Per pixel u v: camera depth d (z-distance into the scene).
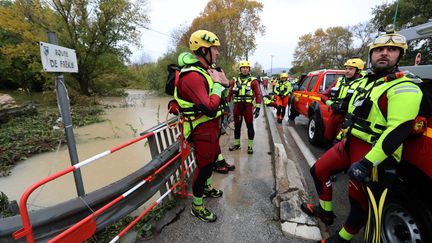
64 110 2.19
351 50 43.16
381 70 1.83
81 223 1.76
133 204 2.28
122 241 2.40
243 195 3.23
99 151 6.68
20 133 8.32
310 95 6.35
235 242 2.36
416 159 1.71
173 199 3.02
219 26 34.38
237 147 5.09
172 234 2.49
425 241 1.66
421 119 1.61
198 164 2.56
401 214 1.87
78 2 17.31
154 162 2.63
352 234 2.11
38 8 16.31
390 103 1.59
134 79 27.52
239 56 40.44
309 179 3.82
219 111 2.51
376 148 1.59
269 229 2.53
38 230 1.72
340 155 2.18
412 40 2.91
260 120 8.52
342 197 3.26
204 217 2.67
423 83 1.62
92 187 4.41
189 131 2.50
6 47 17.09
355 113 1.88
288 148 5.48
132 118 11.80
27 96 23.73
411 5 17.36
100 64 20.89
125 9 19.30
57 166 5.77
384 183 1.72
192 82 2.16
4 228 1.64
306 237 2.37
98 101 18.91
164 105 17.09
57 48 2.08
